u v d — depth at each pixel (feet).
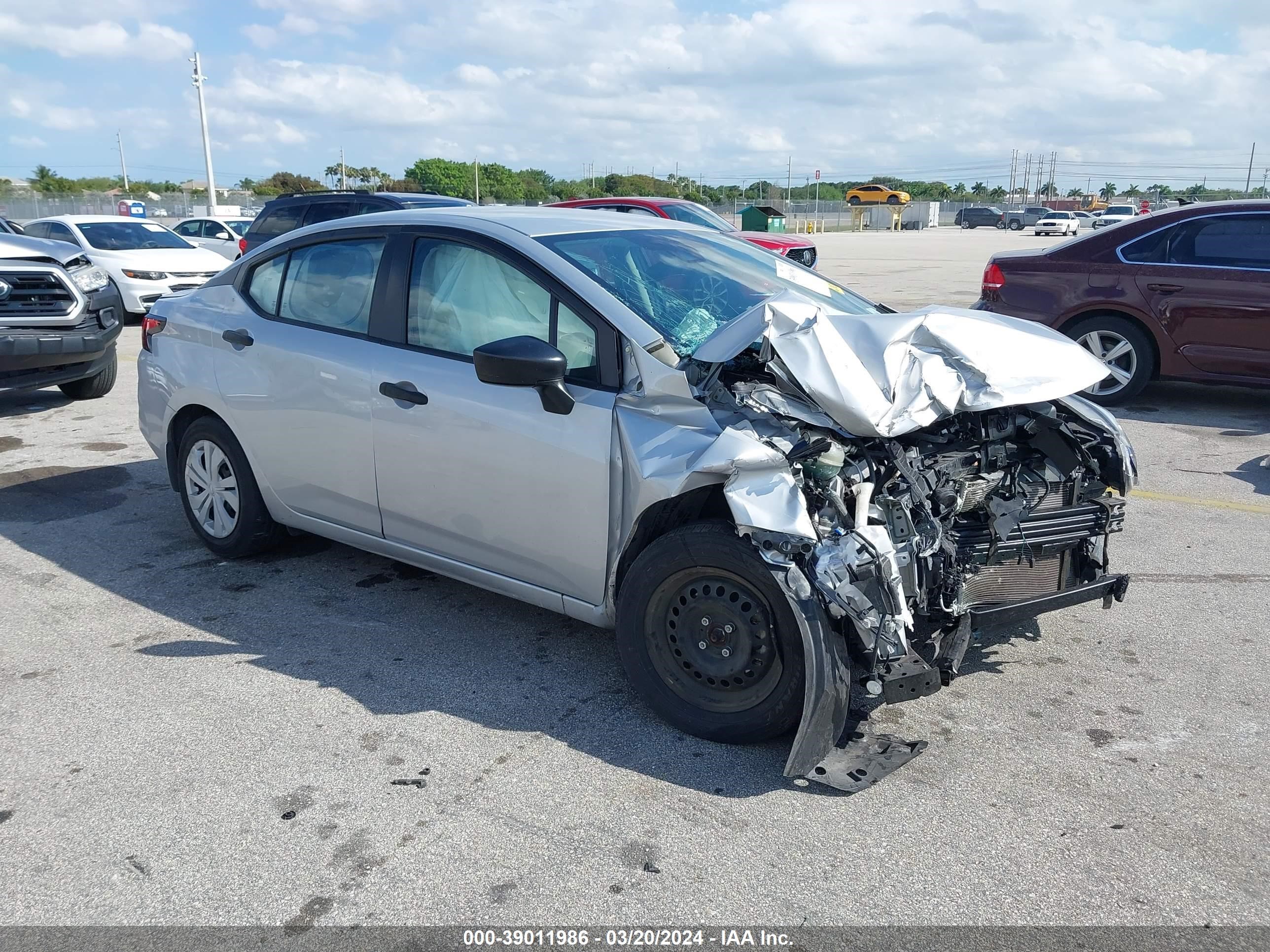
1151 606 14.28
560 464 11.31
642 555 10.77
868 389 9.91
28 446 23.81
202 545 17.04
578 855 9.00
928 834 9.23
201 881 8.73
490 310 12.30
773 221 104.78
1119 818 9.45
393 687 12.10
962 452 11.00
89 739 11.01
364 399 13.21
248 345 14.85
